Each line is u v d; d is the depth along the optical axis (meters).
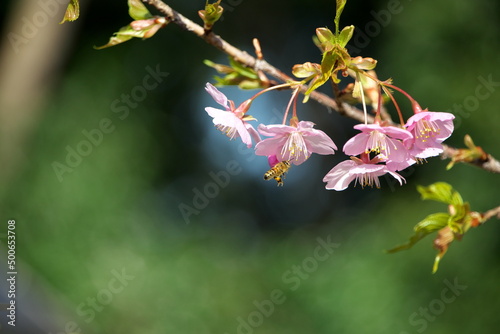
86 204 9.19
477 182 9.84
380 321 9.29
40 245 8.80
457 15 10.41
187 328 9.02
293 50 13.60
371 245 10.17
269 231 12.86
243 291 9.74
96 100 9.93
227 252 10.38
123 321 8.72
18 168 9.19
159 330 8.82
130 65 10.54
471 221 2.86
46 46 9.87
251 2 12.95
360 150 2.29
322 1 12.66
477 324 9.14
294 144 2.30
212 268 9.80
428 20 10.45
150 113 10.48
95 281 8.79
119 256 9.11
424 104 10.27
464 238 9.50
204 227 10.59
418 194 10.34
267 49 13.47
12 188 9.04
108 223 9.22
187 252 9.76
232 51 2.68
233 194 12.34
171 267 9.43
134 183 9.71
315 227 12.23
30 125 9.54
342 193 13.74
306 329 9.61
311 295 9.87
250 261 10.59
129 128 10.03
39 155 9.37
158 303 9.03
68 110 9.77
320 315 9.66
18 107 9.64
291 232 11.38
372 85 2.66
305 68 2.26
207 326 9.12
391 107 10.40
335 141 13.90
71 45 10.29
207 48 11.55
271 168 2.45
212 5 2.52
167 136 10.98
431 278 9.45
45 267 8.66
